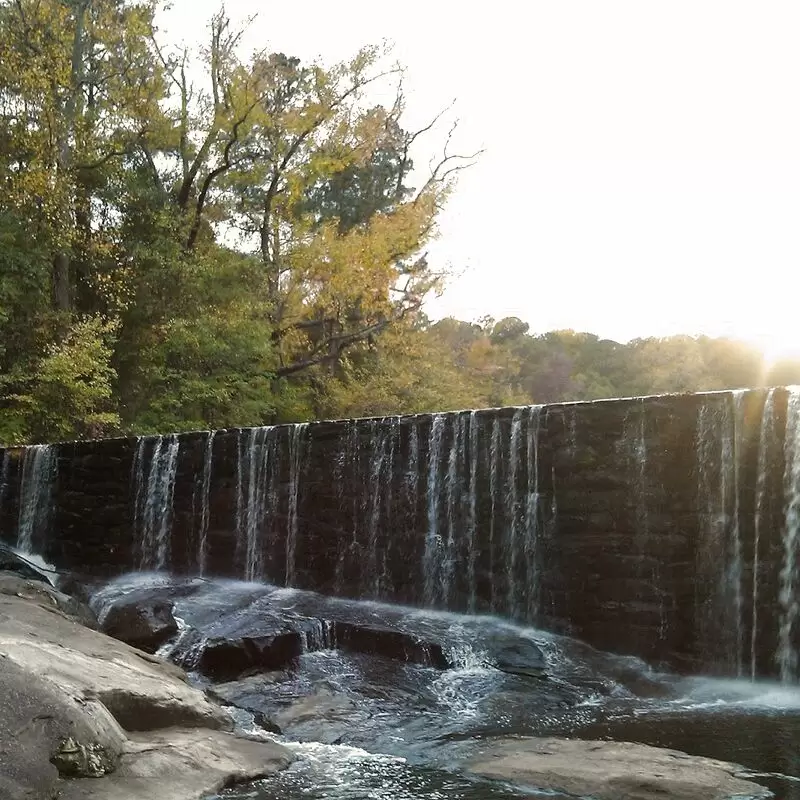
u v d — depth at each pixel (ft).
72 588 36.99
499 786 15.69
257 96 81.20
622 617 27.25
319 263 85.56
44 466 49.65
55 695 14.60
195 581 37.73
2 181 65.57
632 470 27.81
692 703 22.47
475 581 31.60
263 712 21.18
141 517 44.16
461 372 111.65
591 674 25.00
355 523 35.83
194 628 28.40
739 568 25.23
